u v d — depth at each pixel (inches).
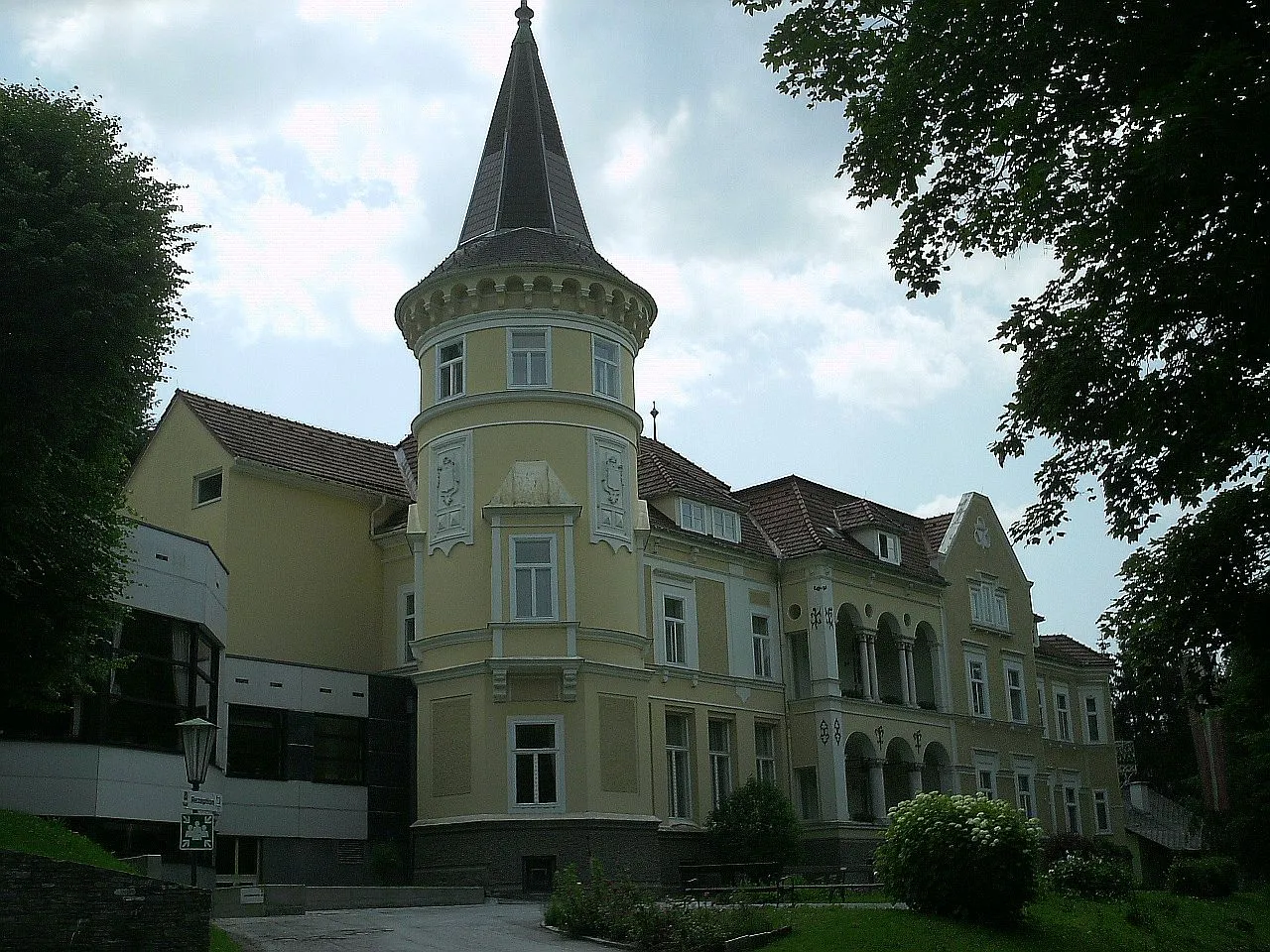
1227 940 1020.5
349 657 1349.7
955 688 1727.4
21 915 591.5
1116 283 652.7
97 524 890.1
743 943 727.7
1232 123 527.8
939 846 824.9
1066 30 631.2
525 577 1213.7
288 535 1320.1
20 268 756.6
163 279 836.6
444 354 1299.2
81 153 821.9
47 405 792.9
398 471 1509.6
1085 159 634.2
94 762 964.0
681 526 1455.5
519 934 781.9
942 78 681.0
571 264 1277.1
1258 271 573.9
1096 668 2193.7
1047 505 767.1
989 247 730.8
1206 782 2490.2
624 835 1185.4
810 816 1493.6
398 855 1233.4
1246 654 816.9
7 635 831.1
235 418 1366.9
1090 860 1133.7
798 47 749.9
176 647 1071.6
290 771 1201.4
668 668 1373.0
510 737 1178.0
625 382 1314.0
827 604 1523.1
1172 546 780.6
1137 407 682.8
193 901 628.1
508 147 1402.6
